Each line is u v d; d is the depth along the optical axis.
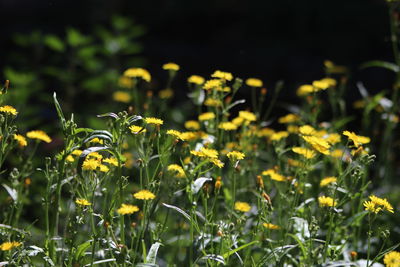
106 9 27.00
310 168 5.96
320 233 5.85
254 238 5.44
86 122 11.88
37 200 8.74
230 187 6.24
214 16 28.03
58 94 13.09
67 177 5.06
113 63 13.04
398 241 6.82
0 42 22.05
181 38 28.09
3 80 15.90
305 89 7.08
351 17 25.19
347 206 7.23
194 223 4.66
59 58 12.88
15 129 5.10
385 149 8.40
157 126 5.01
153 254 4.46
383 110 9.32
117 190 4.70
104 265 4.90
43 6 28.09
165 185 6.07
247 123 6.45
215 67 23.05
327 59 24.58
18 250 4.80
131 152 8.80
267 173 5.80
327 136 6.65
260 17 27.38
